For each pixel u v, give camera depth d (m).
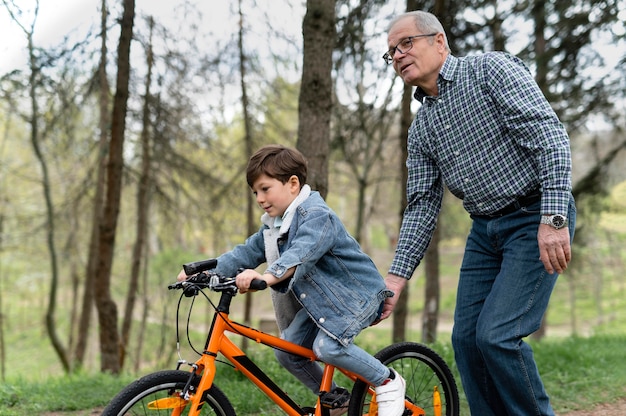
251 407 3.89
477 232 2.83
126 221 18.50
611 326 26.00
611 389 4.52
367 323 2.64
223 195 10.77
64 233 16.62
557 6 6.89
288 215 2.55
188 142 10.02
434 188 3.00
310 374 2.79
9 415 3.96
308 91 4.77
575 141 8.95
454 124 2.70
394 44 2.76
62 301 28.22
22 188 17.39
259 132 10.46
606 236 23.48
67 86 7.58
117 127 7.38
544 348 5.98
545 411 2.63
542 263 2.56
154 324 18.78
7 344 25.28
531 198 2.59
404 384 2.74
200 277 2.35
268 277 2.32
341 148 8.35
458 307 2.88
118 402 2.19
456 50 7.32
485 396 2.86
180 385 2.32
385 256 31.67
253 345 5.23
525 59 7.23
